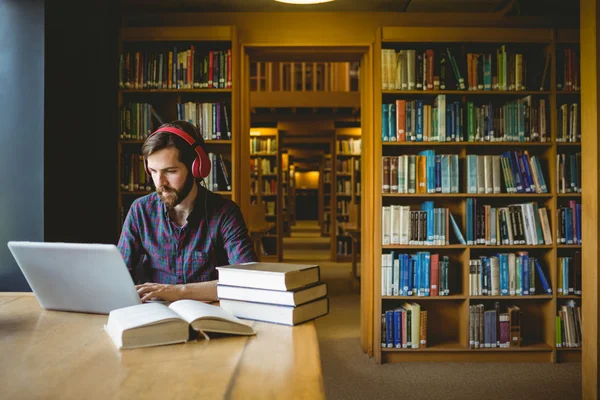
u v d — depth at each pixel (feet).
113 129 12.73
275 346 3.64
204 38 12.61
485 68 12.71
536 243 12.68
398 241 12.70
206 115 12.62
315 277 4.60
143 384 2.89
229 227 6.31
